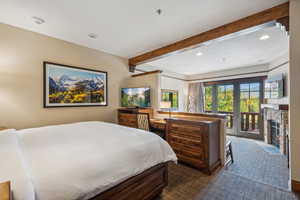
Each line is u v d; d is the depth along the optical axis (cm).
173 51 304
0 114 222
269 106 382
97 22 225
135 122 332
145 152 149
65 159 107
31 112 249
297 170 172
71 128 206
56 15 205
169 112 331
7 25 227
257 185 193
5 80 225
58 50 281
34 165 96
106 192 114
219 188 187
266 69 452
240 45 313
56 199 85
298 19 169
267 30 248
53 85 273
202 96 616
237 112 519
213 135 237
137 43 306
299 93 169
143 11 197
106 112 361
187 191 181
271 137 416
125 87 407
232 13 200
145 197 149
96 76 339
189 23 227
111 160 119
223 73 553
